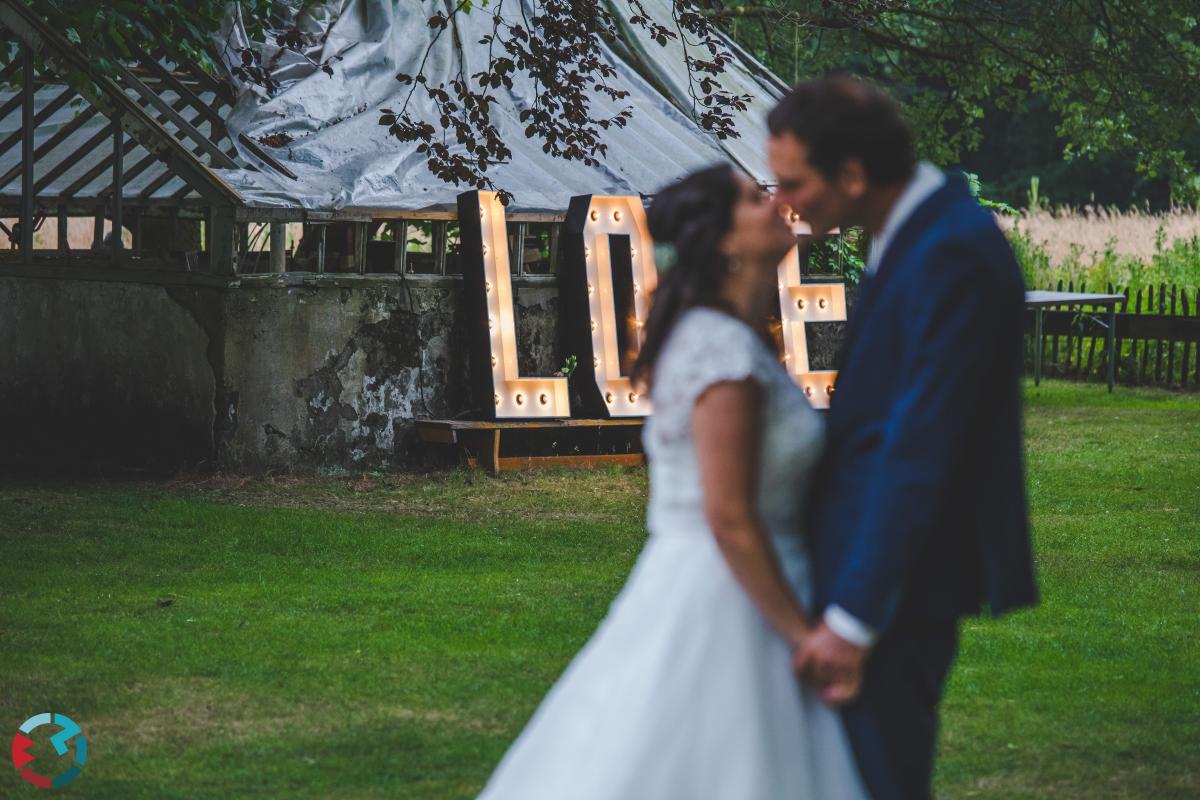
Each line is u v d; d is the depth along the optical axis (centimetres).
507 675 664
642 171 1561
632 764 327
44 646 700
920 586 328
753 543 322
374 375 1312
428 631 744
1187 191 2870
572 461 1372
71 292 1335
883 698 329
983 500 325
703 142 1684
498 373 1325
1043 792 520
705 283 335
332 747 559
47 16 1266
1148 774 540
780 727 330
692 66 1708
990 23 2712
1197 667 697
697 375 324
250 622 757
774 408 331
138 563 905
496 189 1408
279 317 1258
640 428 1425
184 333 1262
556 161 1520
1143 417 1866
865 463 332
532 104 1591
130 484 1216
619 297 1437
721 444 321
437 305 1347
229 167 1294
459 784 520
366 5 1546
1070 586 888
